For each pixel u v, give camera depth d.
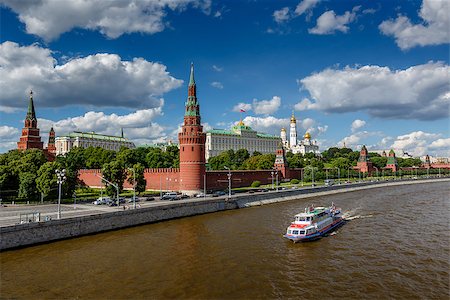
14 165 104.44
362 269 46.81
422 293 39.03
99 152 179.88
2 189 98.94
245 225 75.88
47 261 50.28
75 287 40.91
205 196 112.19
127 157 158.25
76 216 66.38
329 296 38.38
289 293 39.19
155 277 43.97
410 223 76.69
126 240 62.47
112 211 74.44
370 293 39.12
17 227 56.66
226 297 38.19
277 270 46.59
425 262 49.31
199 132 121.50
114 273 45.34
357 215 88.38
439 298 37.69
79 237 64.62
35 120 159.00
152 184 140.25
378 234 66.31
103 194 114.25
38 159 109.62
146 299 37.72
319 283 42.09
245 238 63.78
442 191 151.62
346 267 47.66
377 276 44.22
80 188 137.25
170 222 80.06
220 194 118.38
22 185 93.56
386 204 108.69
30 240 58.19
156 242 61.00
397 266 47.81
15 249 56.06
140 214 77.12
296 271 46.19
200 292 39.47
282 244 59.56
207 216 88.50
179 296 38.44
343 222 78.81
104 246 58.25
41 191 91.69
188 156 120.25
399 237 63.66
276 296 38.41
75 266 48.06
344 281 42.69
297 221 66.88
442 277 43.66
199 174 120.56
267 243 60.19
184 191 119.62
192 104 123.00
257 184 156.25
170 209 84.25
